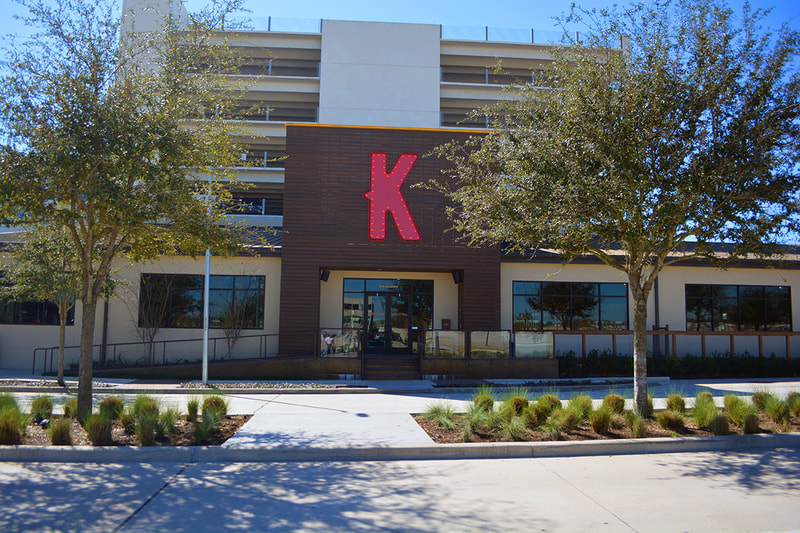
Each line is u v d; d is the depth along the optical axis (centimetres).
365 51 4272
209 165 1112
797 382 1892
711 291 2317
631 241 990
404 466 753
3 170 898
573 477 704
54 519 546
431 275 2278
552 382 1816
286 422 1005
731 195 937
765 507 597
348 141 2092
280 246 2180
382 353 2233
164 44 1090
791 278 2350
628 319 2255
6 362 2080
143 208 945
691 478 702
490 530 531
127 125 949
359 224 2072
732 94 962
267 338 2116
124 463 750
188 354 2100
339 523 546
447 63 4484
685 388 1695
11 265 1661
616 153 968
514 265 2239
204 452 771
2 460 750
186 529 527
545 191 1008
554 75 1141
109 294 1677
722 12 1004
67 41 991
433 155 2100
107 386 1630
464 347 1961
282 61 4434
